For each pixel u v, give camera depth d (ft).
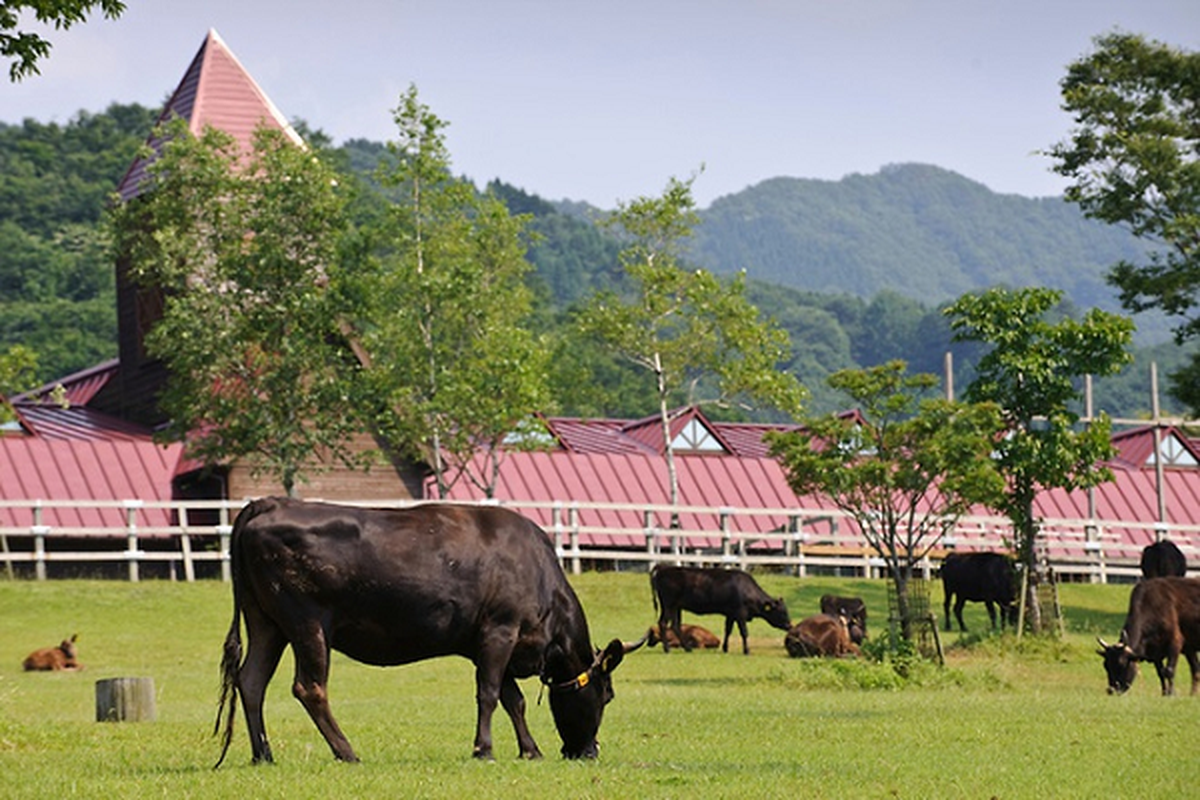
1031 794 44.98
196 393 143.95
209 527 144.56
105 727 62.80
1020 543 125.08
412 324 146.92
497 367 144.77
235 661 46.50
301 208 145.69
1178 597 88.22
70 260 397.80
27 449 159.22
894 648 104.42
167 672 98.48
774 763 51.29
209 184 146.20
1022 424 127.95
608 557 143.74
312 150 150.41
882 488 108.88
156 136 151.64
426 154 154.30
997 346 126.41
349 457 151.12
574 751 51.24
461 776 44.45
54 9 60.18
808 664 95.40
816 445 175.83
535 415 156.46
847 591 144.36
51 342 345.92
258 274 144.87
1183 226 151.23
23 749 55.52
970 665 103.81
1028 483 124.47
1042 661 108.88
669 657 109.50
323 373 144.66
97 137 505.25
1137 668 89.97
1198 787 47.34
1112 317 125.18
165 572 155.43
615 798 41.50
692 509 147.02
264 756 46.96
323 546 46.03
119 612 119.14
